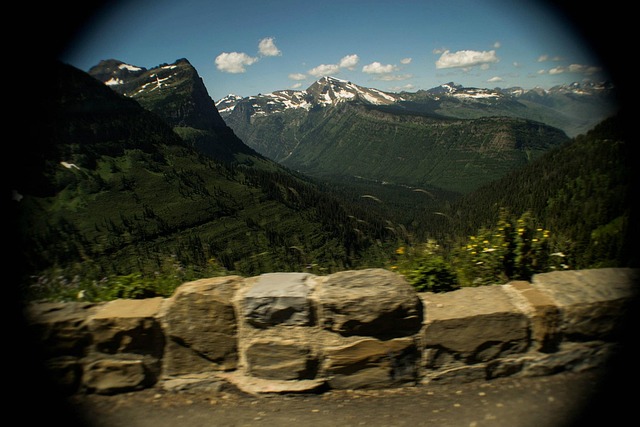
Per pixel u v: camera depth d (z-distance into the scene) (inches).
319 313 150.6
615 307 151.7
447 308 154.9
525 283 167.9
